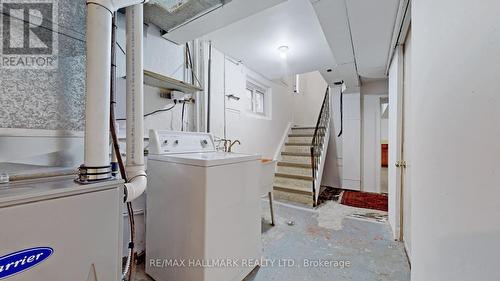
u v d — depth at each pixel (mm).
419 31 1067
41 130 1132
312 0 1509
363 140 4223
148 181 1602
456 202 670
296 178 3805
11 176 749
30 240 574
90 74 856
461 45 646
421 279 1005
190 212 1322
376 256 1835
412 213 1186
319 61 3127
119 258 803
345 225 2518
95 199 728
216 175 1334
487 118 522
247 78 3625
